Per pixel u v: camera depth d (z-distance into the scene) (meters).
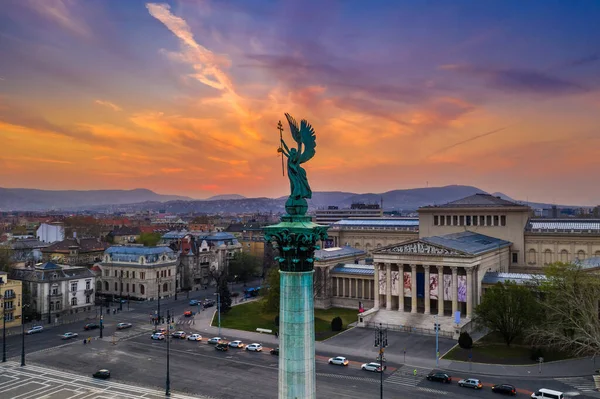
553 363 99.50
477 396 82.00
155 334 122.81
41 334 129.00
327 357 105.81
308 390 43.59
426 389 85.62
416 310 138.38
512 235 172.25
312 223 45.66
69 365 100.88
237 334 127.12
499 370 95.69
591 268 127.75
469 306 130.25
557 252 167.75
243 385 88.00
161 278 185.12
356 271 162.25
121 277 186.25
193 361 103.38
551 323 103.50
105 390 85.56
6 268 161.12
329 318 146.12
